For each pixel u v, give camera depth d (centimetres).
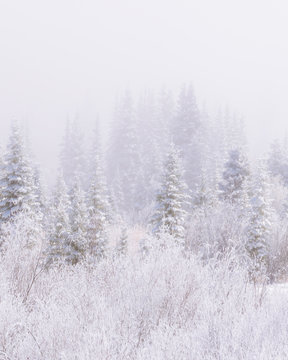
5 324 392
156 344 343
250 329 367
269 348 315
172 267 532
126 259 652
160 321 421
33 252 682
